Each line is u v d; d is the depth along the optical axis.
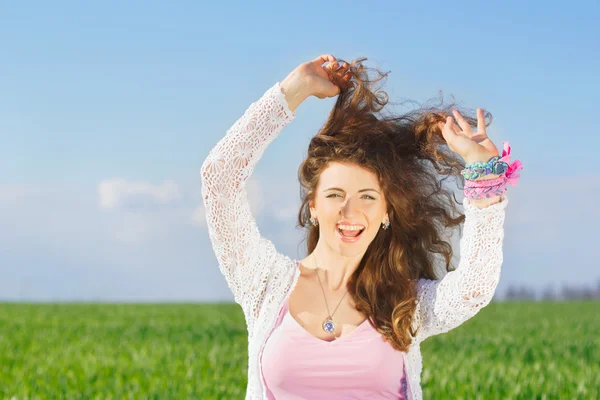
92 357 11.73
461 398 8.16
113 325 19.83
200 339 15.59
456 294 3.58
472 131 3.81
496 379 9.41
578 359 12.04
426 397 8.36
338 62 4.03
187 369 10.29
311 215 4.09
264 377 3.70
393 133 4.02
